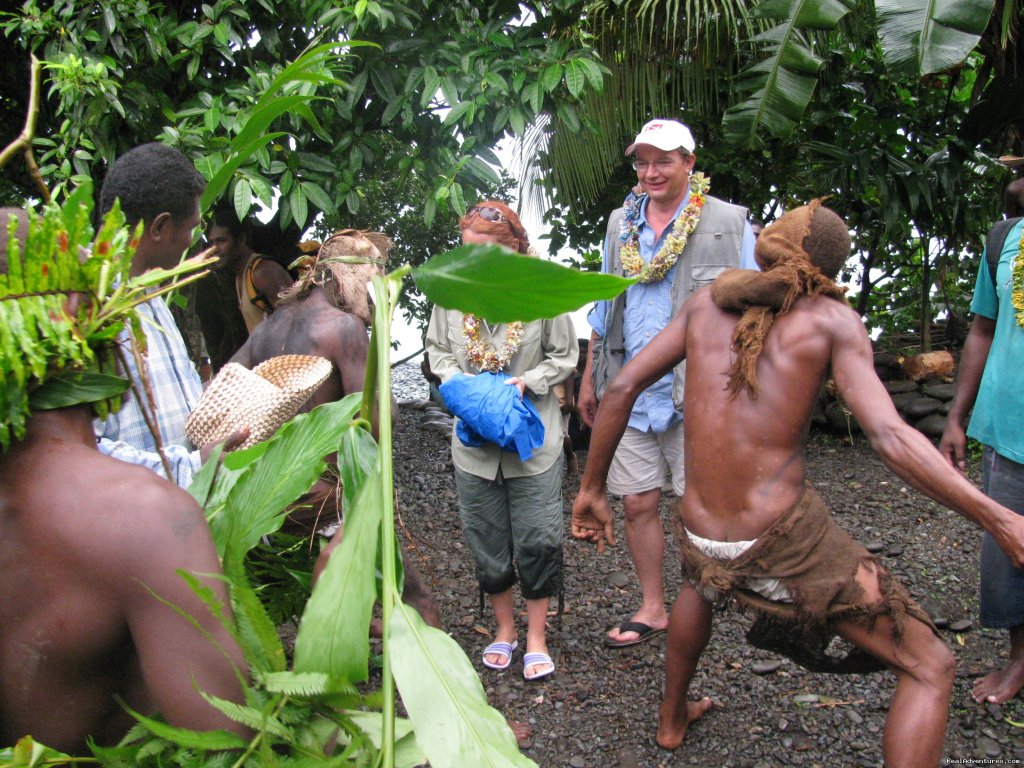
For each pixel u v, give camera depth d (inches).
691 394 101.5
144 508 42.9
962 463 135.1
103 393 46.3
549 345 131.6
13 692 44.1
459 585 167.5
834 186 236.5
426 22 155.2
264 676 44.1
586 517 112.4
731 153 239.8
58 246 44.1
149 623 42.7
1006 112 219.5
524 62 152.0
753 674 134.5
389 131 161.6
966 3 157.6
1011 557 83.9
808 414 95.8
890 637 91.0
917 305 295.3
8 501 43.4
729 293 99.0
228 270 172.1
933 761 89.4
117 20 137.8
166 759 44.6
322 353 107.6
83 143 137.3
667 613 152.4
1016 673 124.3
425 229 218.7
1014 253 121.9
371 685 120.9
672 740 118.3
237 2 148.1
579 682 135.1
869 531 183.3
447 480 224.4
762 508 94.7
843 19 224.2
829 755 116.3
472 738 40.5
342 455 51.6
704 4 199.9
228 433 73.0
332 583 44.6
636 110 220.8
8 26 138.3
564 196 228.7
